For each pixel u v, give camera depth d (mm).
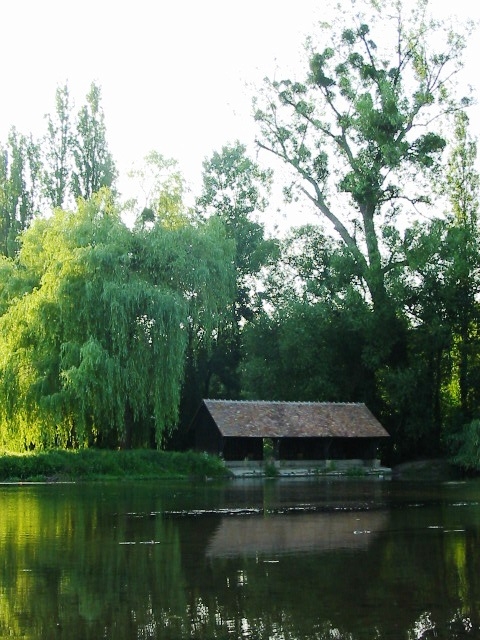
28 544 21219
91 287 45969
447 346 61000
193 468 49562
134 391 46750
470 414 62125
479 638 12172
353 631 12562
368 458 59000
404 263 61406
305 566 17797
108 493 37438
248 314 73812
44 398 45250
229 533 23203
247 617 13422
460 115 63500
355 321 60312
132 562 18406
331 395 63031
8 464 44750
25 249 52062
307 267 68750
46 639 12320
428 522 25875
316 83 62438
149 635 12461
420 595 14938
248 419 55094
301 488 41906
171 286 49938
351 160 62312
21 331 47469
